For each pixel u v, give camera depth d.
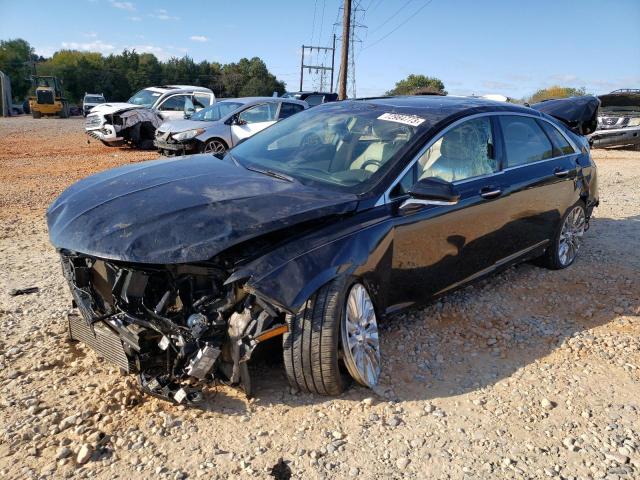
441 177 3.99
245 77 93.62
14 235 6.55
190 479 2.64
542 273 5.62
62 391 3.27
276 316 2.95
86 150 16.19
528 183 4.77
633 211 8.63
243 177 3.74
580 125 6.41
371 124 4.21
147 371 3.18
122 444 2.85
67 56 95.31
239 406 3.19
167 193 3.35
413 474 2.74
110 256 2.85
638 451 2.97
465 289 5.08
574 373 3.75
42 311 4.34
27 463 2.70
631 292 5.20
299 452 2.84
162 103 17.28
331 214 3.25
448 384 3.55
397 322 4.34
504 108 4.85
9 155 14.62
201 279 3.02
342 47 31.69
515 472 2.79
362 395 3.35
